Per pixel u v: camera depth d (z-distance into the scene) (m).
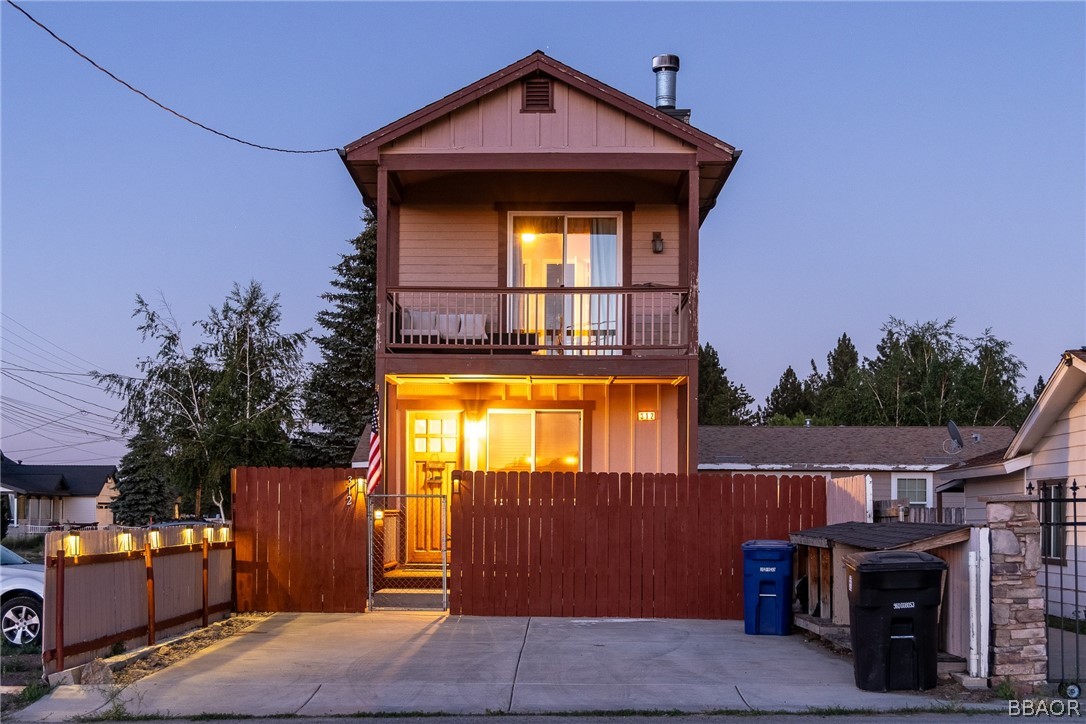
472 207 18.61
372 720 9.19
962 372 48.75
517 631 13.63
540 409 18.41
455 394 18.50
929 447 28.53
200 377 30.56
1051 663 11.61
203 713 9.40
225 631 13.51
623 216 18.52
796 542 13.95
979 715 9.34
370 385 40.25
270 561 15.29
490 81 16.77
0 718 9.38
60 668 10.45
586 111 16.94
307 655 11.84
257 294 31.11
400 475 18.28
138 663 11.33
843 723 9.06
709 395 61.12
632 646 12.56
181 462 29.41
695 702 9.72
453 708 9.52
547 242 18.59
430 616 14.92
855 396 50.78
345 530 15.32
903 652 10.06
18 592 13.16
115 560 11.62
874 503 14.47
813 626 12.88
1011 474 17.80
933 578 10.10
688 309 16.80
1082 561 15.20
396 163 16.83
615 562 15.17
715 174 17.52
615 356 16.59
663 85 19.95
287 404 30.53
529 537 15.19
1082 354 14.57
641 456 18.27
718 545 15.22
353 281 40.91
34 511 67.62
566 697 9.91
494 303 18.25
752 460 27.25
